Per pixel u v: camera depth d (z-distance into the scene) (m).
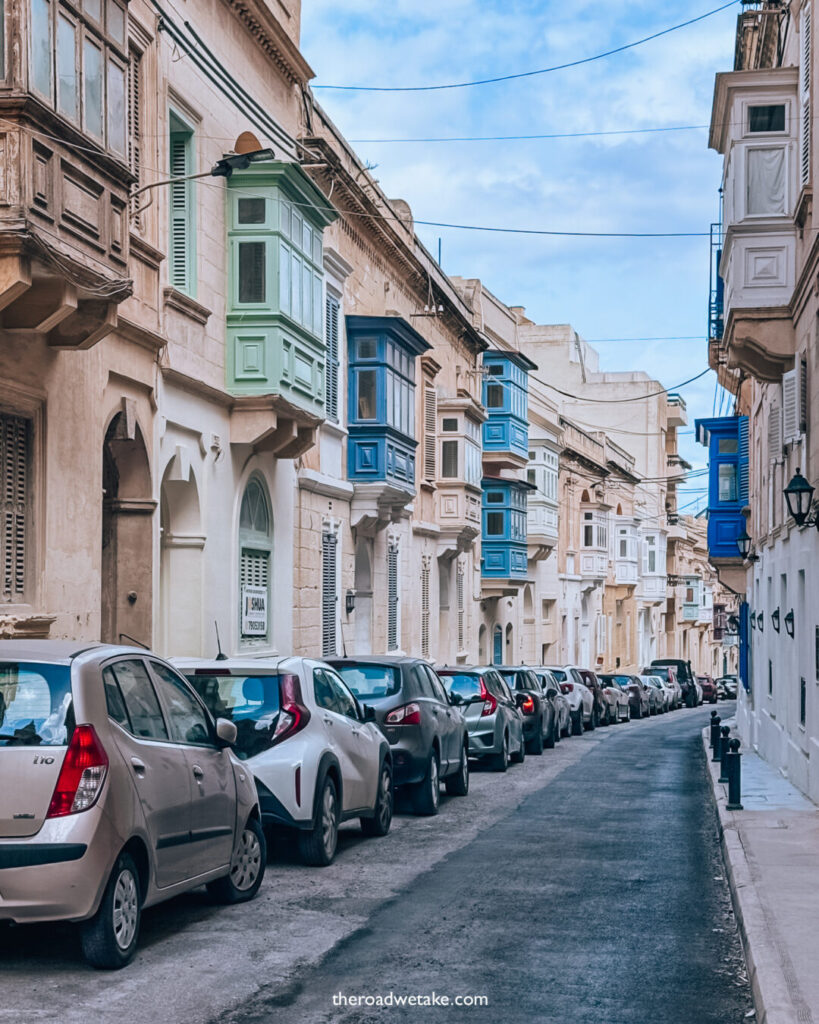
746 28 27.22
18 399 12.84
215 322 19.38
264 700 11.49
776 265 18.38
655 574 82.31
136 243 16.06
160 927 8.99
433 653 36.62
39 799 7.32
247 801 9.84
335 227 26.83
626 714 43.12
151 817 8.02
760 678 25.62
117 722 8.00
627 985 7.67
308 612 24.55
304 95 24.98
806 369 17.09
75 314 12.96
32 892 7.20
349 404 27.78
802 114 17.53
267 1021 6.79
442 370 38.16
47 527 13.45
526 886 10.78
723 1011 7.18
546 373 79.12
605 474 66.88
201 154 19.02
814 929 8.52
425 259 35.72
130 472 16.58
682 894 10.57
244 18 21.16
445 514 37.19
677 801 17.41
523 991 7.49
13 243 11.02
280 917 9.36
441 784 18.70
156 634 16.92
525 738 25.44
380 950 8.40
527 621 52.84
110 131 13.12
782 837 12.80
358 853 12.49
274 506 22.38
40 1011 6.82
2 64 11.06
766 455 24.02
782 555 20.83
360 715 13.46
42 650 7.91
